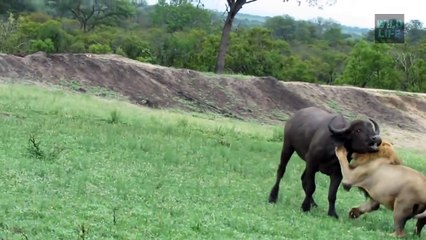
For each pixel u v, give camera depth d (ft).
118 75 101.45
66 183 39.14
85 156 49.60
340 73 199.82
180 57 172.04
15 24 159.33
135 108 89.04
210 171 52.06
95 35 179.73
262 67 167.73
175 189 42.34
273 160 61.36
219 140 70.95
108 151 53.26
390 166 38.55
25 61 95.86
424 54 189.37
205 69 162.91
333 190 41.60
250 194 45.24
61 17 234.17
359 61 172.76
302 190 49.67
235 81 112.78
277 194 44.86
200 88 107.65
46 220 30.45
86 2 228.84
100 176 42.75
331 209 41.70
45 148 49.90
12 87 83.20
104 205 34.83
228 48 165.07
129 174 45.29
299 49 238.48
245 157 61.00
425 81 180.34
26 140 52.19
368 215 43.37
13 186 36.42
